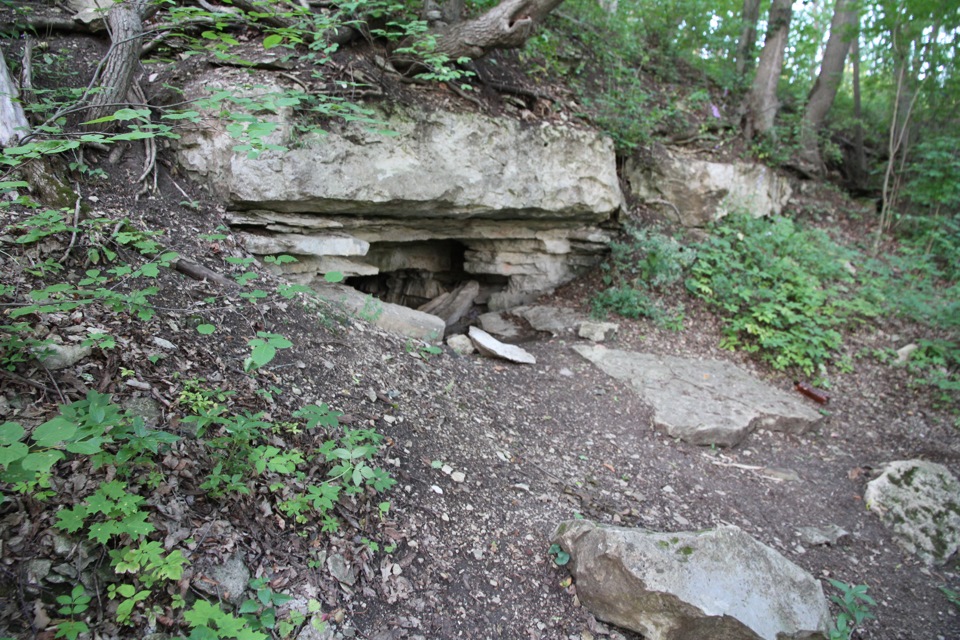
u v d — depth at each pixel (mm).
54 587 1910
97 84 4277
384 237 5867
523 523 3225
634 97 7457
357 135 4941
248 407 2980
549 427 4406
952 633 3246
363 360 4051
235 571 2256
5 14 4738
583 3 8883
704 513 3768
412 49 5035
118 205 4000
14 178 3301
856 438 5227
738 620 2457
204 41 4996
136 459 2309
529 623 2637
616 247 7184
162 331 3105
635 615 2592
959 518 4109
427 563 2750
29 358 2459
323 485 2631
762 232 7672
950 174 8328
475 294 7273
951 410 5703
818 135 9906
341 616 2334
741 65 9945
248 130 2357
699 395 5199
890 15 7965
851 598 3180
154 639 1934
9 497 2031
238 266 4246
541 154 6234
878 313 6887
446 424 3846
